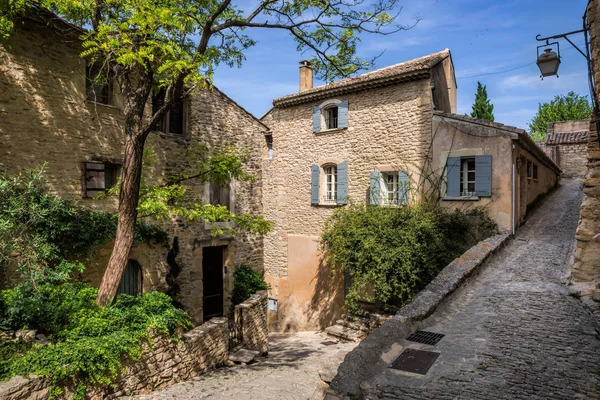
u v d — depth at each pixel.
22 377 4.59
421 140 12.21
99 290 6.83
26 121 7.80
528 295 6.69
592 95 5.66
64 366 5.00
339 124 13.85
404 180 12.43
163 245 10.22
